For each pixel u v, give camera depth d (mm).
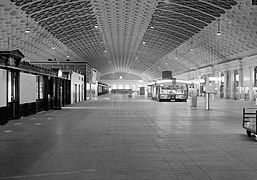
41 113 17266
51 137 8680
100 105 26297
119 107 23500
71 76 28250
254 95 37438
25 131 9914
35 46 35781
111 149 6984
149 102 33688
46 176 4887
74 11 30422
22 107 14820
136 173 5066
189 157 6227
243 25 29422
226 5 26031
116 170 5238
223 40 36594
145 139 8375
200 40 40625
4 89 11664
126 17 33719
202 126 11422
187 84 37469
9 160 5945
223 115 16516
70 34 39562
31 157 6191
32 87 16016
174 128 10789
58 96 20562
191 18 33031
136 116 15641
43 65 43812
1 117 11594
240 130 10297
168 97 36344
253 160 5992
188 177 4863
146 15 33094
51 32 34625
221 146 7402
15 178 4785
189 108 22750
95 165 5559
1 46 29406
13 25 26047
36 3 24250
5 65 11758
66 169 5293
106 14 32438
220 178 4812
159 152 6688
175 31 40500
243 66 41312
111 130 10180
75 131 9914
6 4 21562
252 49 34812
